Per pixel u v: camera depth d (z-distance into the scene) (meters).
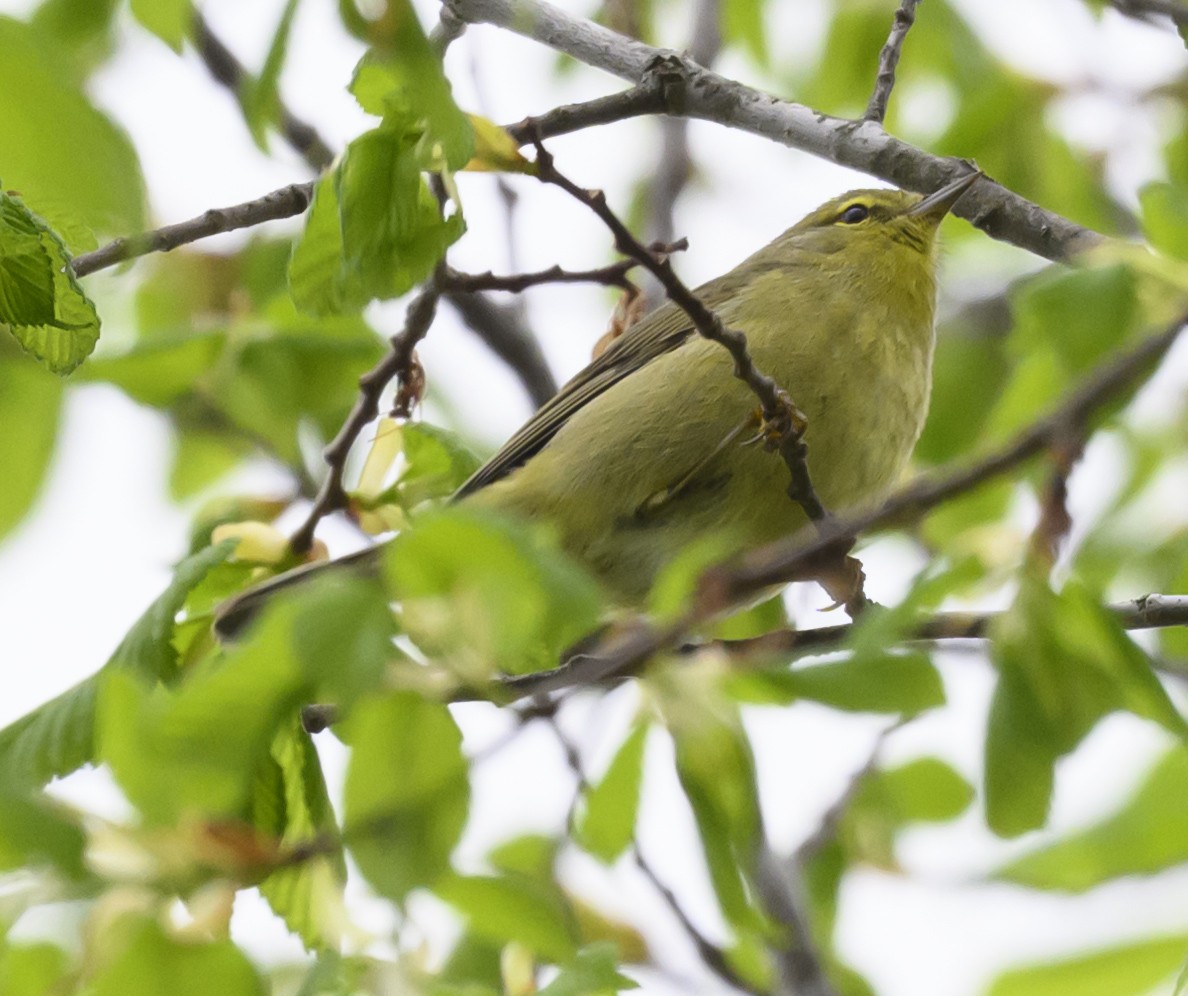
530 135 8.04
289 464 12.41
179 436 12.85
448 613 5.62
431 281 10.29
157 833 6.13
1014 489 11.21
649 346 12.34
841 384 11.68
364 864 6.05
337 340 12.46
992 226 11.04
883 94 11.48
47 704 7.77
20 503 11.55
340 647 5.46
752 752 6.92
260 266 13.45
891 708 6.84
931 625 7.52
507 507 11.64
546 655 5.91
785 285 12.09
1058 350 7.68
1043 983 10.20
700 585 6.92
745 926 6.97
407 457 10.81
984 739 6.69
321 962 6.55
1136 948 10.04
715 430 11.42
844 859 11.32
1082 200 13.53
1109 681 6.55
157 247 9.35
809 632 9.12
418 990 6.59
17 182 5.74
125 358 11.98
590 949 7.00
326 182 7.73
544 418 12.20
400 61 6.54
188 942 6.27
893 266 12.30
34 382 11.52
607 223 8.30
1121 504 12.27
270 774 7.20
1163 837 10.47
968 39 13.83
